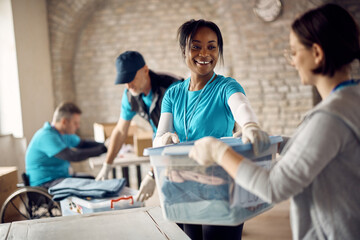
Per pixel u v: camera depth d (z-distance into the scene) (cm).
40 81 500
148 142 337
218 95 149
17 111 455
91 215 155
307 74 99
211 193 108
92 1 518
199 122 151
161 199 114
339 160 92
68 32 532
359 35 96
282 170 91
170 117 161
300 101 524
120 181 228
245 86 532
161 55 554
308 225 98
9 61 451
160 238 129
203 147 100
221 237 145
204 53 147
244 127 120
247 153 106
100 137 387
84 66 559
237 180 97
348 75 99
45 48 515
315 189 95
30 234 136
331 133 89
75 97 564
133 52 242
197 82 154
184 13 546
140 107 251
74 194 217
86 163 544
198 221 112
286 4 509
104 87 560
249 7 519
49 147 312
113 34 553
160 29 550
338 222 93
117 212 157
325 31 93
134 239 128
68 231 137
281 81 525
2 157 436
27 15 475
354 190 92
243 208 111
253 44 524
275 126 532
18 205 313
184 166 109
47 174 316
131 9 550
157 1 547
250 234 295
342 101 91
